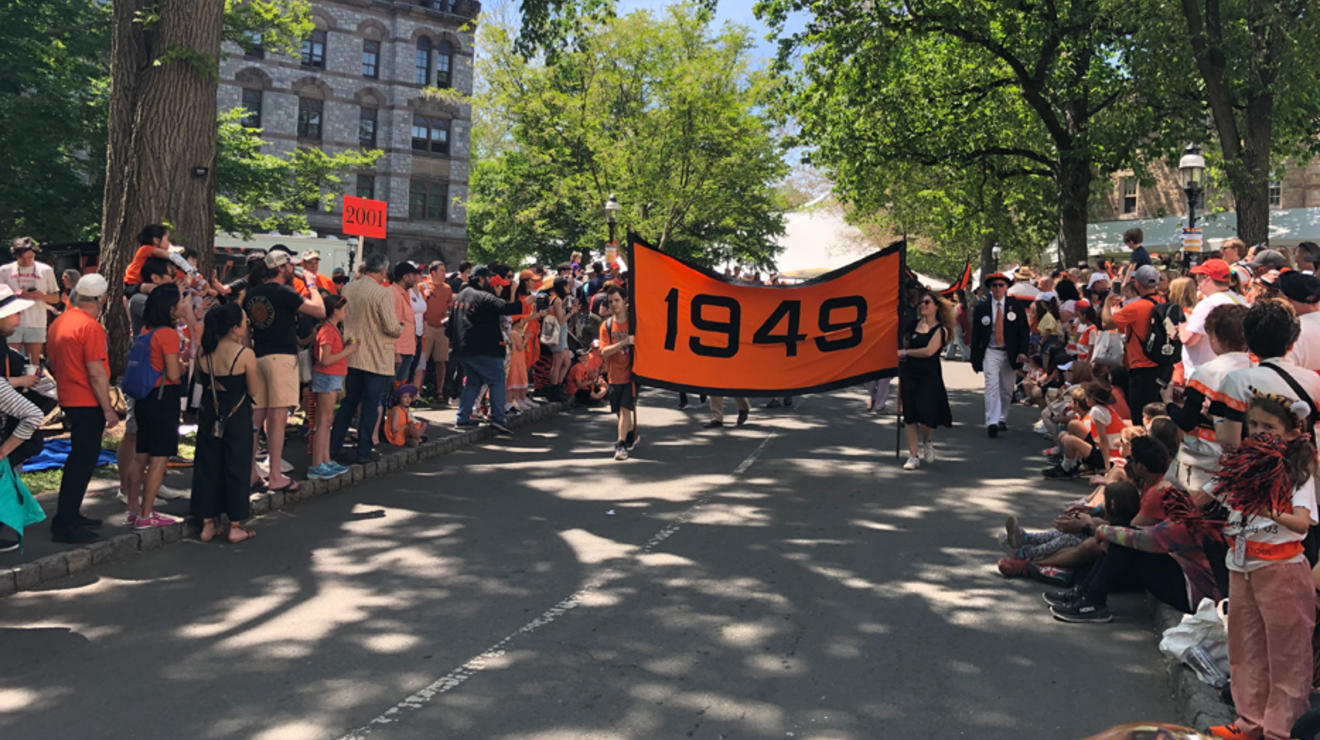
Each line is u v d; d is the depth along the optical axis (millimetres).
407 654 5023
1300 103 20781
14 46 23609
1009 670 4832
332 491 8922
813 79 24297
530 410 13727
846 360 10812
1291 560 3809
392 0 46375
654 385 10797
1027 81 23578
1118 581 5594
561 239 48125
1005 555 6828
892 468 10086
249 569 6551
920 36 23531
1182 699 4340
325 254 28141
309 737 4086
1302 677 3791
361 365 9562
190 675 4762
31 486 8188
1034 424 13430
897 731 4152
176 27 11945
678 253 44594
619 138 32562
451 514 8086
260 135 43781
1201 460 5195
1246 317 4223
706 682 4656
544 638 5238
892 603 5832
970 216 30156
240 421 7184
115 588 6129
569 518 7949
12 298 6059
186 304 8914
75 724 4219
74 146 24625
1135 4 19344
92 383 6730
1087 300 14250
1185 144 24062
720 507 8328
